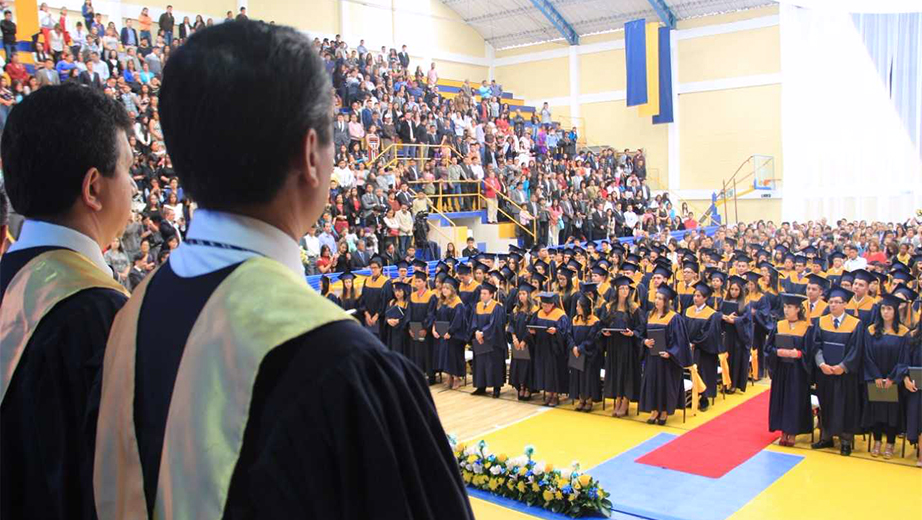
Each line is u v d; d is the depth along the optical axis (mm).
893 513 7180
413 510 986
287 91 1071
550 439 9852
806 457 8922
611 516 6992
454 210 23250
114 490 1133
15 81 15297
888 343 8633
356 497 953
